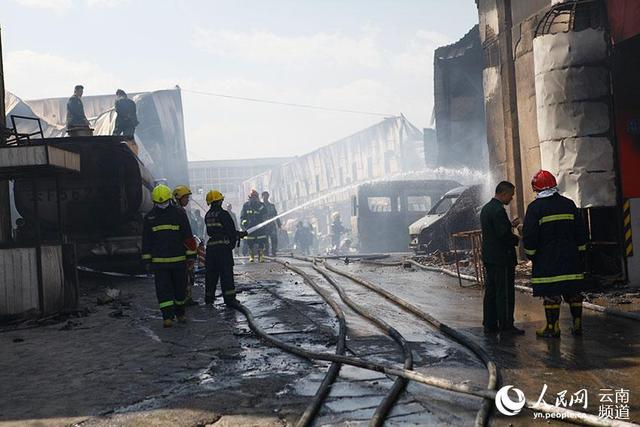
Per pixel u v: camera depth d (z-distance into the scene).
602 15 9.35
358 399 4.43
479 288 10.50
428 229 17.11
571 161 9.36
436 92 21.73
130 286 12.52
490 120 13.40
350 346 6.21
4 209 10.70
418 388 4.64
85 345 6.72
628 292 8.73
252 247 18.81
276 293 10.52
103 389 4.90
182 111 26.75
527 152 11.95
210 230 9.46
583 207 9.28
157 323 8.05
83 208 13.47
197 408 4.31
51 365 5.83
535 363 5.31
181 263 7.82
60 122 25.12
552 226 6.25
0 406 4.54
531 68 11.65
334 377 5.01
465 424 3.87
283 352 6.06
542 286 6.27
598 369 5.05
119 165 13.50
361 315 8.09
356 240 25.31
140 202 13.48
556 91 9.45
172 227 7.80
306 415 3.98
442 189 22.22
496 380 4.58
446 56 21.45
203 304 9.62
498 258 6.68
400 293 10.13
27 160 8.01
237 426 3.93
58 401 4.61
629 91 9.23
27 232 13.44
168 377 5.21
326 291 10.39
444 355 5.74
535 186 6.40
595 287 9.24
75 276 9.15
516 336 6.49
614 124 9.24
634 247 9.12
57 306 8.80
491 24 13.09
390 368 4.97
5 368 5.77
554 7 9.57
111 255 13.28
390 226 22.56
